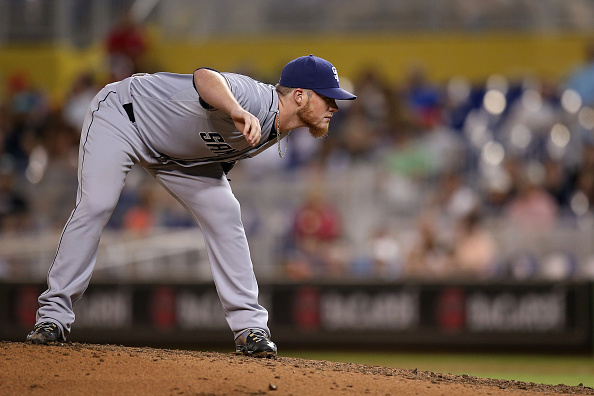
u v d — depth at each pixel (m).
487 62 50.56
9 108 47.28
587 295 33.25
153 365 14.38
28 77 52.09
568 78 48.41
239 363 15.11
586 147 41.12
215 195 16.53
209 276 34.97
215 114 14.89
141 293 34.44
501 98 47.12
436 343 33.75
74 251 15.61
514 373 29.80
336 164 43.16
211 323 34.19
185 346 34.22
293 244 36.41
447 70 50.88
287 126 15.72
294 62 15.55
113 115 15.62
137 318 34.41
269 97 15.27
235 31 52.09
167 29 52.19
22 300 34.53
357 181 37.84
